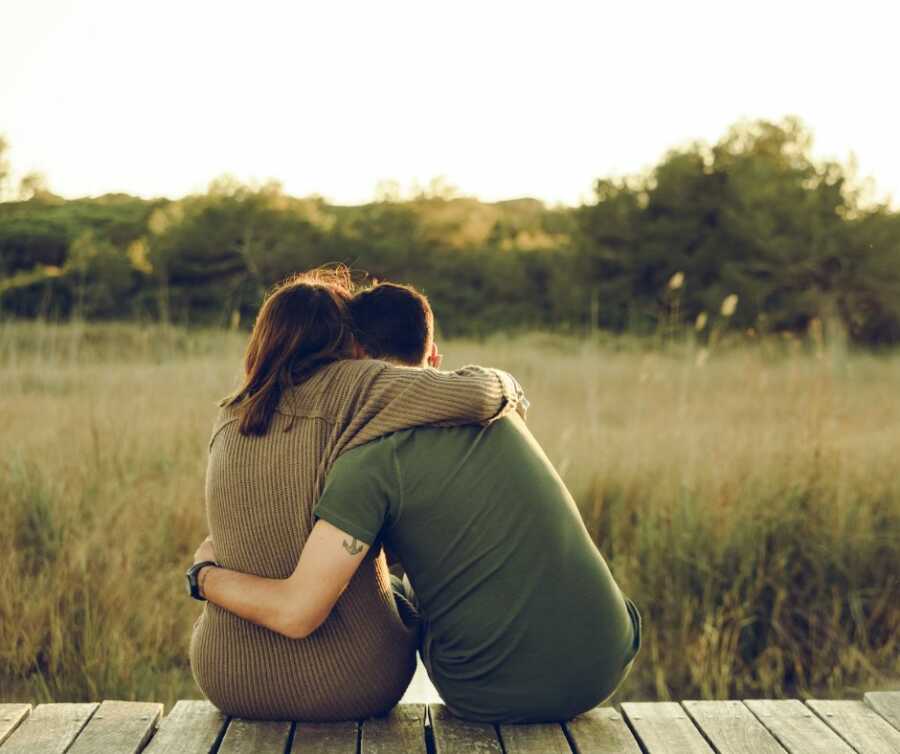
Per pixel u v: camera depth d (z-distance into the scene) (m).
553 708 2.38
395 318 2.51
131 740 2.33
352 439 2.27
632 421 7.06
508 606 2.32
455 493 2.30
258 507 2.31
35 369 8.38
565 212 33.75
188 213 30.73
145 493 5.92
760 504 5.32
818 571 5.02
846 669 4.74
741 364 9.22
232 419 2.39
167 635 4.74
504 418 2.40
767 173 27.06
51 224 33.91
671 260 27.08
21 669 4.46
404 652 2.45
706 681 4.55
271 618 2.24
